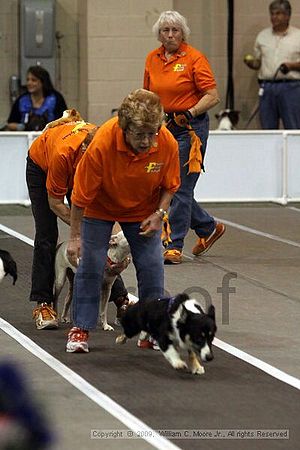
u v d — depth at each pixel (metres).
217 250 14.82
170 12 13.45
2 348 9.31
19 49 23.28
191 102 13.45
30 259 13.70
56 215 9.85
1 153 18.56
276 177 19.31
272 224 17.19
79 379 8.35
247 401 7.82
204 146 13.69
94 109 23.19
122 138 8.37
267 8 23.95
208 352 8.02
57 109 20.19
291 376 8.55
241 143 19.09
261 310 11.06
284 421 7.34
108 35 22.95
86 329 9.16
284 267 13.55
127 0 22.86
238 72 24.06
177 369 8.36
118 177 8.54
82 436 6.91
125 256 9.62
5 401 4.47
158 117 8.16
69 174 9.48
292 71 22.12
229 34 23.77
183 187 13.57
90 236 8.98
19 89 23.23
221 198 19.19
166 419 7.34
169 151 8.60
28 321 10.43
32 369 8.62
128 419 7.32
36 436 4.46
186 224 13.67
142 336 9.35
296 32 22.25
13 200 18.78
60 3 23.42
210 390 8.11
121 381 8.34
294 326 10.35
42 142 9.88
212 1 23.94
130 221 8.97
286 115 22.25
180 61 13.38
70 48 23.58
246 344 9.62
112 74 23.08
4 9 23.23
